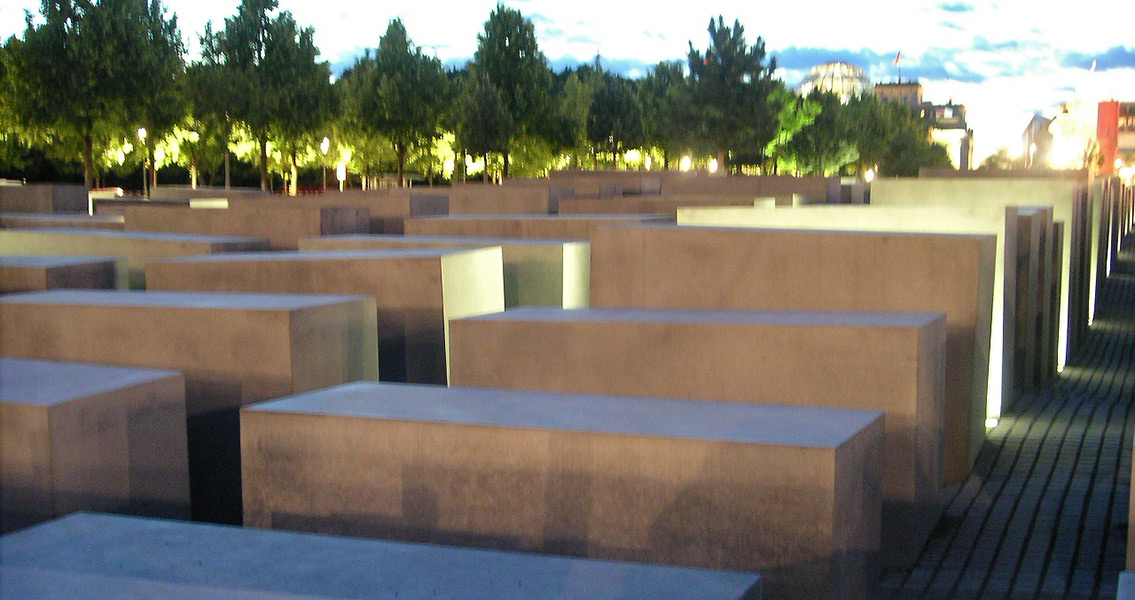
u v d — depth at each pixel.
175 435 7.51
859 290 9.73
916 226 12.81
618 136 53.12
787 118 61.62
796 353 7.92
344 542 4.86
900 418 7.69
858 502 6.05
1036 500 9.33
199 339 8.86
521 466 6.01
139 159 40.16
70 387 7.01
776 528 5.63
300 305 8.92
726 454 5.68
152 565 4.58
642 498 5.83
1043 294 15.30
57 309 9.30
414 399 6.81
